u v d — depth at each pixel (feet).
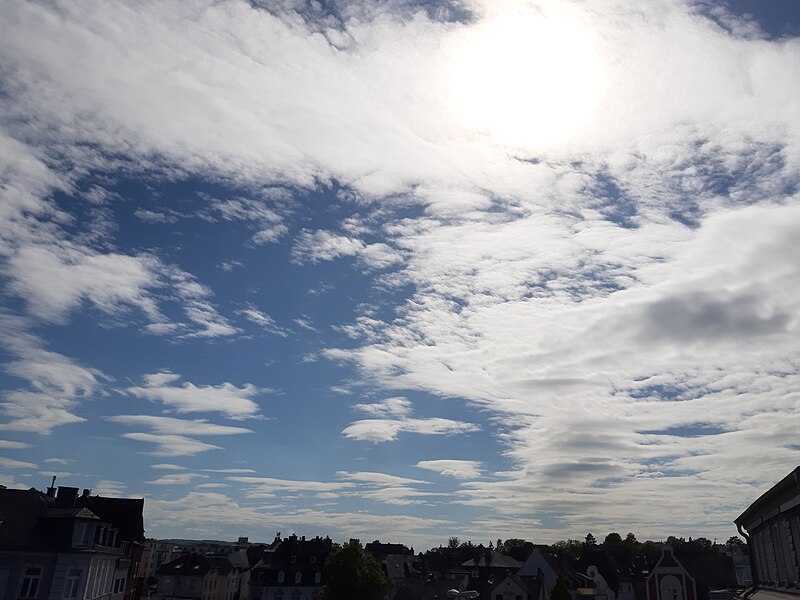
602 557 407.23
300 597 358.64
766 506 96.99
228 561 419.74
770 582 103.96
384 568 387.96
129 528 207.10
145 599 297.94
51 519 145.89
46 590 139.44
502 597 305.32
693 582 311.06
